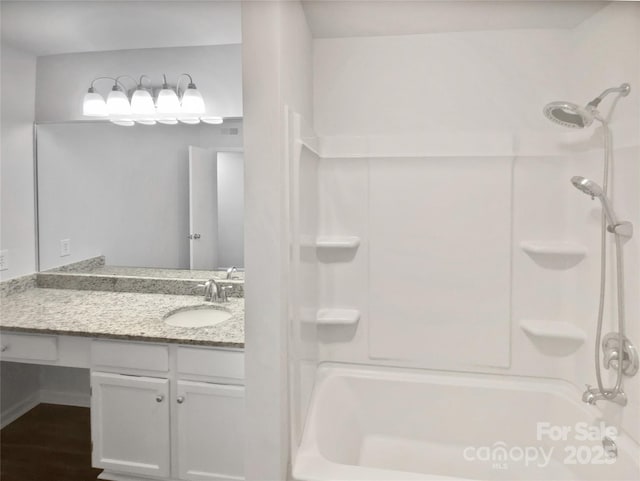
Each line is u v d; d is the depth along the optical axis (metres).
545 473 1.86
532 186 1.96
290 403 1.42
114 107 2.44
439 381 2.05
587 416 1.75
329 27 1.94
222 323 2.01
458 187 2.01
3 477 2.09
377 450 2.03
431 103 2.03
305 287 1.70
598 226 1.74
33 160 2.66
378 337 2.13
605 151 1.57
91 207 2.64
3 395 2.55
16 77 2.52
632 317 1.54
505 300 2.00
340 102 2.10
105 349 1.92
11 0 1.91
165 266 2.59
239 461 1.83
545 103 1.94
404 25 1.91
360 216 2.11
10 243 2.53
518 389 1.96
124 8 1.99
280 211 1.30
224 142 2.49
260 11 1.28
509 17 1.81
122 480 2.04
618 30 1.58
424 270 2.07
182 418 1.87
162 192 2.57
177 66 2.49
